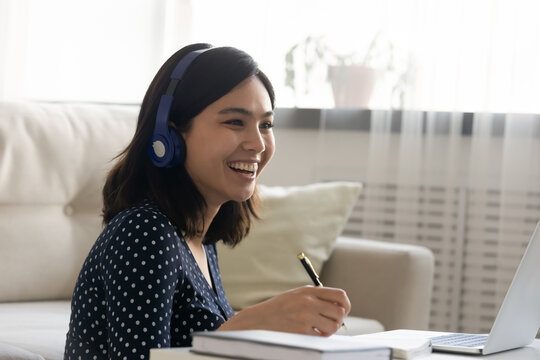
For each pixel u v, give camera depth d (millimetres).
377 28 3260
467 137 3145
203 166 1374
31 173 2465
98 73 3674
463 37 3109
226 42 3504
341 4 3322
